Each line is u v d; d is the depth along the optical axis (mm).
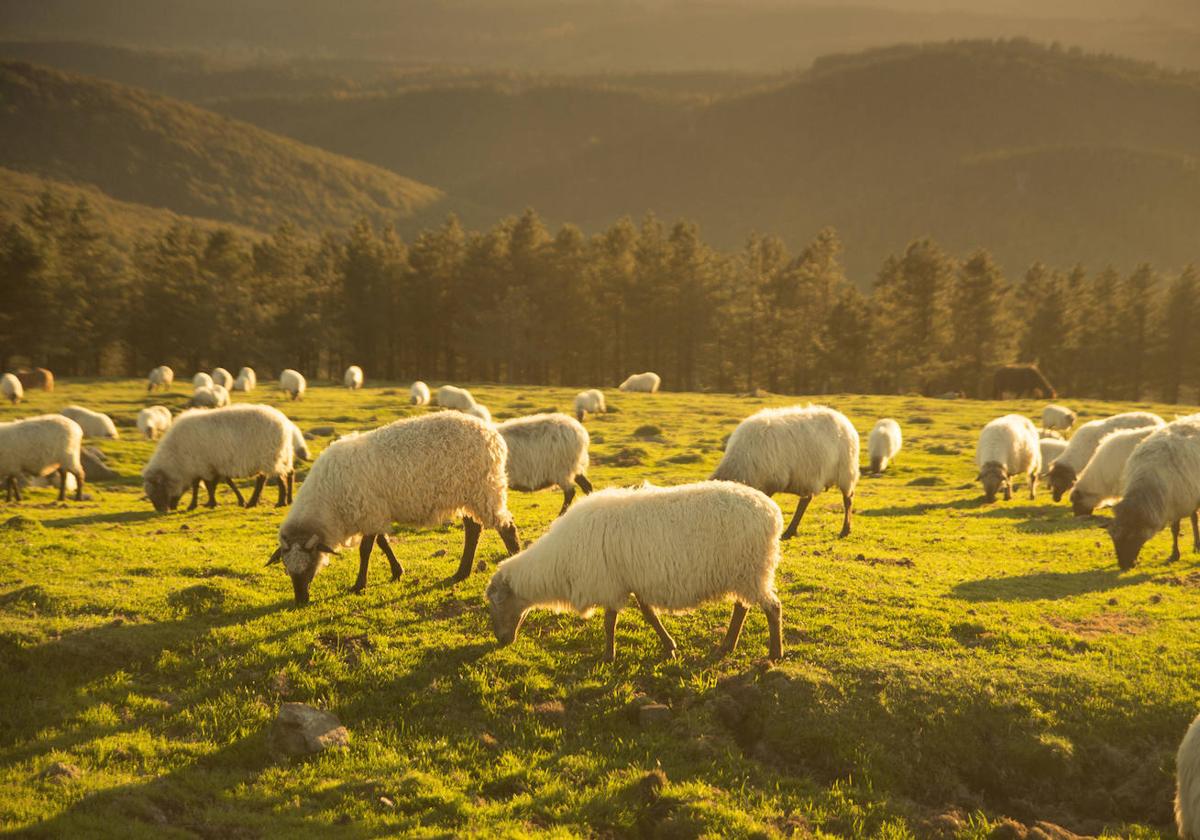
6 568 14125
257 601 13266
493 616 12133
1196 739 8336
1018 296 124312
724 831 9156
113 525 19719
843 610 13656
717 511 11375
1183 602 14648
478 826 9016
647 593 11484
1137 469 16734
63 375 99688
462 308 110812
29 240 89688
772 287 109562
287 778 9680
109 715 10266
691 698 11305
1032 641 12945
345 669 11445
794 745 10758
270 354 102062
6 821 8352
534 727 10719
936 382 105125
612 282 110188
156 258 106875
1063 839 9602
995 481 25734
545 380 113125
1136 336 110438
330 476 13172
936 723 11047
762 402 64812
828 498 26062
